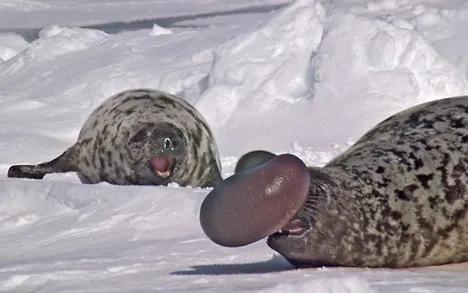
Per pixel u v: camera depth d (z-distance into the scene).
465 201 18.34
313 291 14.88
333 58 41.31
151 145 32.22
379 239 18.11
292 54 43.06
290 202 16.47
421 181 18.42
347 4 53.25
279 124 39.62
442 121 19.02
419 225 18.27
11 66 50.72
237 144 38.97
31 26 62.12
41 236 24.33
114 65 47.62
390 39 41.25
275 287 15.02
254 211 16.36
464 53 43.62
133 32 55.34
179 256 20.28
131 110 33.34
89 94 45.47
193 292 16.08
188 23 59.00
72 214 26.14
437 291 15.59
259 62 42.88
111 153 32.94
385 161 18.61
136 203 25.59
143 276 18.20
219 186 16.66
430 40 45.06
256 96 41.22
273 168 16.44
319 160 35.25
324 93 40.56
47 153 39.06
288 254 17.92
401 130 19.16
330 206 17.86
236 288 16.34
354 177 18.34
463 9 47.06
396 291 15.57
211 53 47.38
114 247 22.16
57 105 44.84
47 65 49.88
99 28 59.44
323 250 17.88
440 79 40.62
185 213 24.53
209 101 41.22
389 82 40.31
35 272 19.12
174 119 33.06
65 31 53.38
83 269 19.19
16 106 44.69
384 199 18.25
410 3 51.41
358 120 38.94
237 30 51.84
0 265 20.70
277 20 44.38
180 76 45.03
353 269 18.09
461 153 18.55
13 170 34.38
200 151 32.88
